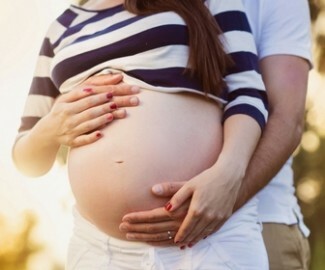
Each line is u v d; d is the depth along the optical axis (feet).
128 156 7.20
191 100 7.37
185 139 7.22
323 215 21.72
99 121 7.37
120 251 7.22
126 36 7.45
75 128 7.48
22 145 8.15
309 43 8.58
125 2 7.64
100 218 7.29
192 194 6.88
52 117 7.68
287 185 8.57
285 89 8.21
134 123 7.29
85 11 8.05
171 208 6.86
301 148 21.20
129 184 7.14
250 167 7.55
